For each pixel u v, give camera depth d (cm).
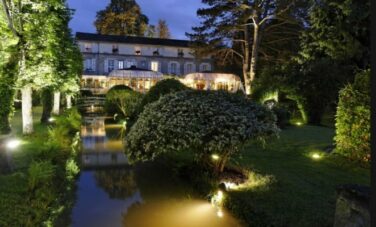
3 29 1148
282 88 2075
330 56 2361
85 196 726
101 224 574
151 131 719
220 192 630
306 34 2586
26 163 823
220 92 794
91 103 3484
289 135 1364
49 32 1247
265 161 891
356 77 869
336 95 1930
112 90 2664
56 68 1338
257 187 636
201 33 3484
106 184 815
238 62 4125
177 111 720
